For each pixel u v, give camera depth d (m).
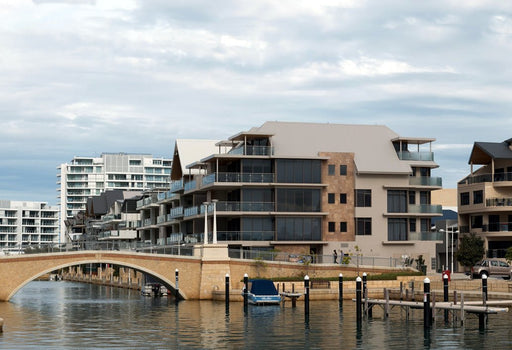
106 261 71.75
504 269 77.56
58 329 47.59
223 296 69.88
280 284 71.75
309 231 87.06
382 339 41.19
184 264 72.62
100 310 62.31
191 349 38.38
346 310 58.34
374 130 93.94
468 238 95.19
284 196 86.56
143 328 47.59
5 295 70.31
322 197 87.62
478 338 41.19
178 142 105.12
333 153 88.62
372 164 89.06
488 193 95.00
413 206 90.31
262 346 39.16
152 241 120.94
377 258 80.00
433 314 49.00
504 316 51.69
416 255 89.81
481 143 97.12
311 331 44.88
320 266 76.75
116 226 144.50
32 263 70.69
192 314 56.69
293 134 90.38
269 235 86.19
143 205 125.50
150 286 84.62
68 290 105.19
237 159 87.88
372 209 88.81
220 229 91.31
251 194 86.69
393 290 68.12
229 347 38.94
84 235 158.00
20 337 43.53
